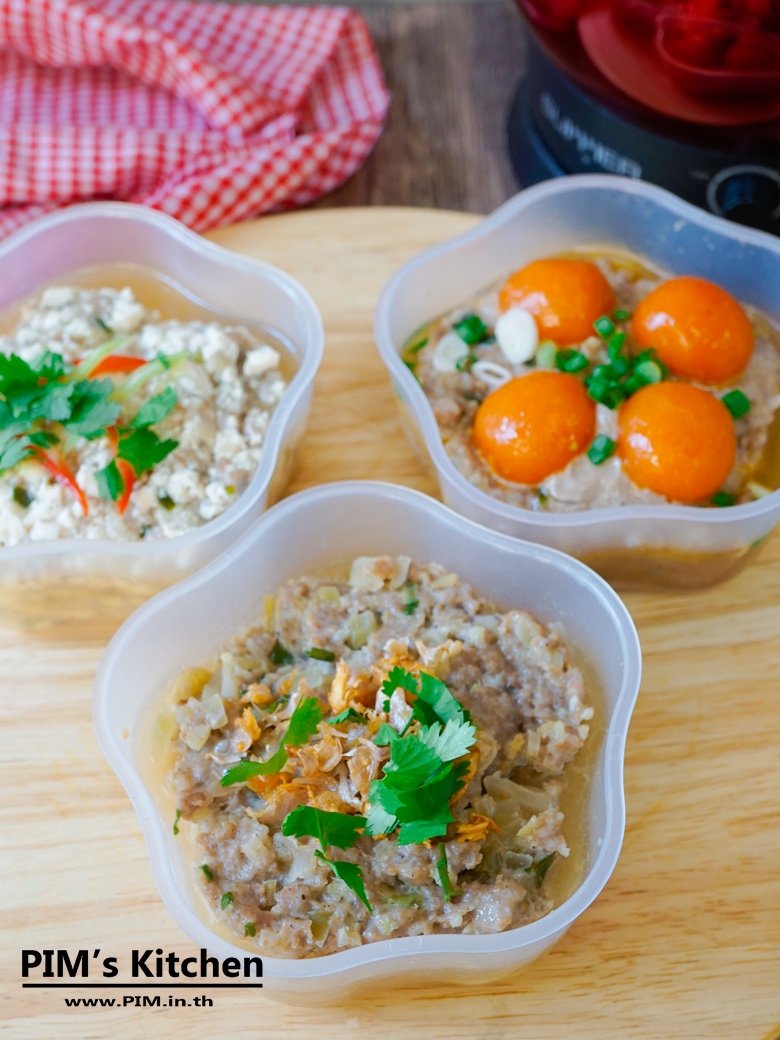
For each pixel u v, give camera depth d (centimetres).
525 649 27
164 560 28
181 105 40
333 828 23
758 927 25
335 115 40
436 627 27
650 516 28
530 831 24
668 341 30
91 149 37
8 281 33
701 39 30
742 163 33
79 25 38
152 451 28
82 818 27
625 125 33
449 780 23
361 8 43
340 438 33
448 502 30
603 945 25
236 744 25
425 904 24
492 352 31
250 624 29
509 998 24
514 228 33
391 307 31
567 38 32
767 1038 24
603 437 29
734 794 27
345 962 22
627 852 26
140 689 27
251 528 28
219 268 33
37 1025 24
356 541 29
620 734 25
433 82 42
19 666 29
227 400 30
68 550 27
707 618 30
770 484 30
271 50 40
